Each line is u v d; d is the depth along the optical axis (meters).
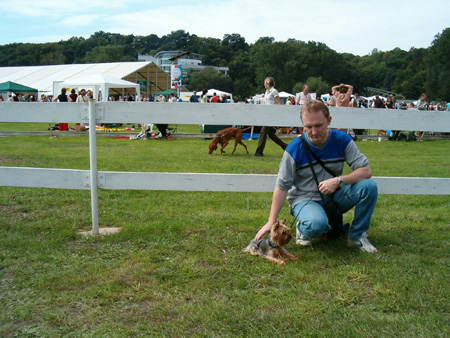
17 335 2.23
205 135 16.53
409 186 3.87
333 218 3.40
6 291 2.71
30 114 3.88
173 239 3.71
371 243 3.68
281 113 3.74
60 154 9.57
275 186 3.68
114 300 2.62
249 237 3.79
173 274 2.98
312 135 3.18
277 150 12.23
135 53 153.25
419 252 3.46
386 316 2.42
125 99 25.83
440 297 2.64
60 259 3.22
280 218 4.44
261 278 2.91
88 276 2.92
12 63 113.25
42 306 2.53
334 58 89.25
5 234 3.78
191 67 117.19
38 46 120.38
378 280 2.88
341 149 3.34
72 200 5.09
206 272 3.02
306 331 2.26
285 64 86.50
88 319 2.40
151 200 5.21
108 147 11.73
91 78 22.45
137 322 2.37
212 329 2.30
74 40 133.75
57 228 3.95
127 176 3.85
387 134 18.12
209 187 3.88
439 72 65.94
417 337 2.19
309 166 3.32
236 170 7.55
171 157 9.39
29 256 3.26
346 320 2.37
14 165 7.61
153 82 42.72
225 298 2.64
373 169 8.16
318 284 2.81
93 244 3.60
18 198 5.09
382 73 94.69
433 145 14.70
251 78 107.38
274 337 2.22
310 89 75.94
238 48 131.38
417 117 3.78
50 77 35.91
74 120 3.85
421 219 4.48
